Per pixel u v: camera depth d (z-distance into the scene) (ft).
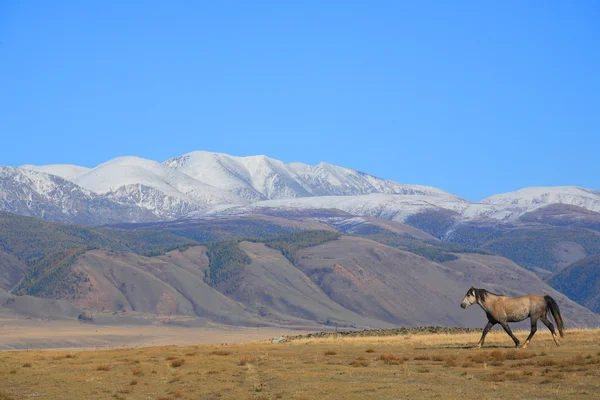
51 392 179.73
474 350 227.81
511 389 155.33
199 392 173.37
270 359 230.89
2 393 179.73
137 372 207.41
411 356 219.20
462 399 146.41
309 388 168.35
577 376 165.99
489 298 234.58
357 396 155.12
